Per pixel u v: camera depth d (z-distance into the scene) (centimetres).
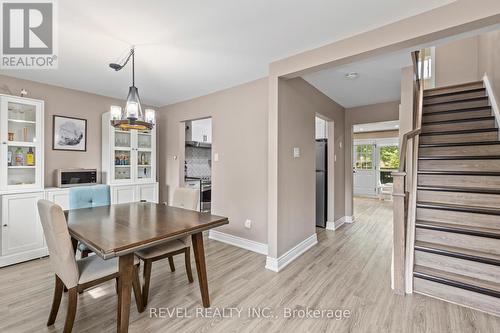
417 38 186
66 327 158
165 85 351
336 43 227
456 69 466
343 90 374
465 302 201
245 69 293
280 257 279
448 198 266
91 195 275
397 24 193
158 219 208
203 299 201
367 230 437
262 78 322
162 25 201
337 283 242
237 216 350
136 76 314
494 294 188
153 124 236
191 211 242
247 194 338
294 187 310
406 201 239
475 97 362
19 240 283
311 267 280
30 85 325
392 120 435
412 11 181
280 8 179
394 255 224
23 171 299
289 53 252
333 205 440
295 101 310
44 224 165
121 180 384
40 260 291
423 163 312
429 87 485
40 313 191
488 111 340
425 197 279
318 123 559
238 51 247
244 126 342
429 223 248
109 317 187
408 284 223
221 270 271
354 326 179
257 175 327
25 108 301
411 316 189
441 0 168
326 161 454
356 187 892
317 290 229
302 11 182
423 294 220
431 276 214
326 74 311
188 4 174
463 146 306
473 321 182
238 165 349
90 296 216
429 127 364
